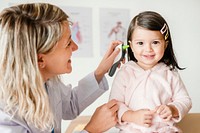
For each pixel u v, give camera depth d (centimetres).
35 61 65
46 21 66
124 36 200
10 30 64
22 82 65
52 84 86
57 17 68
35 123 68
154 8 203
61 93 92
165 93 82
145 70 86
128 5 200
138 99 81
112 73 94
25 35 64
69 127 114
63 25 70
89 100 99
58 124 86
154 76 83
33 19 66
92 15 195
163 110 74
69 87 97
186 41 209
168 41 86
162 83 83
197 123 96
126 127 80
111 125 79
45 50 67
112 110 80
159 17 82
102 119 78
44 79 78
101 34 197
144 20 80
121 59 93
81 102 98
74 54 194
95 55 197
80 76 195
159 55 81
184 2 206
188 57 210
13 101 65
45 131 74
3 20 65
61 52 71
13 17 65
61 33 69
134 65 88
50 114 70
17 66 64
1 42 65
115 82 87
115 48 95
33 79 65
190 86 212
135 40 82
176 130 79
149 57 82
